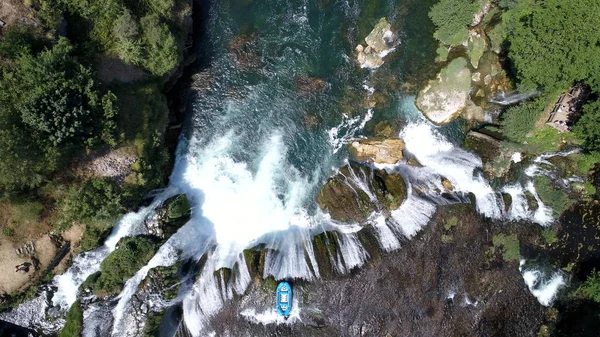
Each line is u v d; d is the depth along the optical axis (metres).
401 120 39.41
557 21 31.61
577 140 38.62
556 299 38.78
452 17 38.78
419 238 36.56
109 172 33.31
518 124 37.81
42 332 34.69
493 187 39.25
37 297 34.09
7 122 28.44
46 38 31.41
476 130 39.66
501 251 38.09
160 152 35.84
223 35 39.53
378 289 35.53
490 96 39.41
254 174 38.34
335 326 34.88
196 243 36.84
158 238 35.56
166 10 34.81
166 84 37.41
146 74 35.19
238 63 39.34
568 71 32.50
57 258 33.88
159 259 35.06
